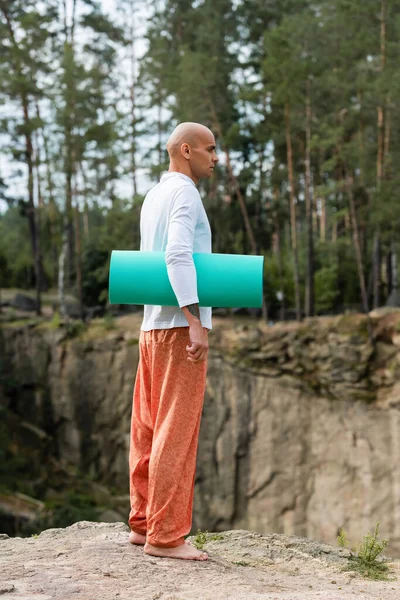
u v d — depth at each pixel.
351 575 3.99
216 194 43.06
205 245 3.79
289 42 33.28
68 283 46.69
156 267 3.62
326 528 27.50
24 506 33.09
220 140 37.53
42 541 4.32
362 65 33.38
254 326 29.69
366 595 3.43
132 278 3.63
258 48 44.72
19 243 61.62
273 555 4.30
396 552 26.09
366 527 26.62
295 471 28.23
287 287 38.75
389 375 26.73
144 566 3.58
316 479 27.88
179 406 3.71
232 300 3.58
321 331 28.22
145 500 3.99
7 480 34.69
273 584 3.54
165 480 3.73
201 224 3.77
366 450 26.92
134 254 3.67
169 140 3.95
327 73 33.31
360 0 32.69
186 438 3.74
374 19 33.34
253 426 29.03
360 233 39.78
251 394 29.12
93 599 3.01
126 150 38.06
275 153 38.31
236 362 29.41
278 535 4.76
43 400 36.00
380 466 26.61
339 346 27.56
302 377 28.41
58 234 42.09
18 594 3.03
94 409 34.09
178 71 36.44
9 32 42.22
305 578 3.82
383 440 26.61
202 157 3.89
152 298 3.63
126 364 33.06
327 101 35.88
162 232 3.76
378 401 26.84
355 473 27.12
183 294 3.47
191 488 3.84
